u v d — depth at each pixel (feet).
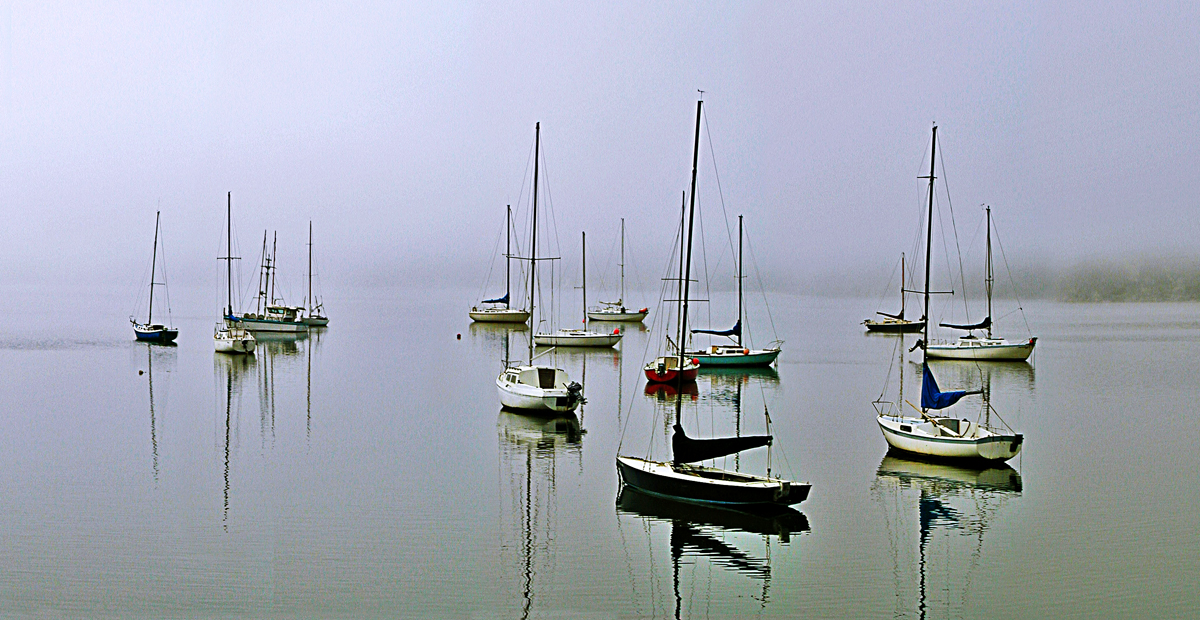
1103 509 86.07
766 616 62.34
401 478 98.27
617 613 63.21
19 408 144.36
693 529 80.48
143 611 62.18
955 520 82.74
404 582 68.08
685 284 89.25
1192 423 132.77
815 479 97.66
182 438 119.75
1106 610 63.00
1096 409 146.51
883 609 63.36
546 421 135.74
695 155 91.09
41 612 61.77
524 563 71.97
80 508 85.56
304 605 63.57
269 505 87.15
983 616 62.28
